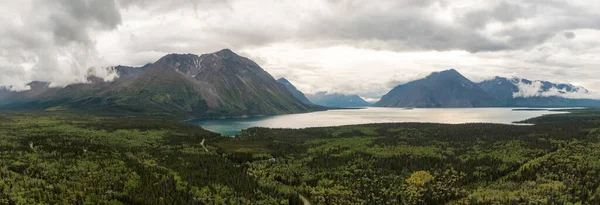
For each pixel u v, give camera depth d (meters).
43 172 186.25
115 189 177.75
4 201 146.50
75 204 155.88
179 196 178.50
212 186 197.25
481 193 194.12
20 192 156.12
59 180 178.25
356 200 190.75
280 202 186.50
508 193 189.25
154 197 173.25
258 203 180.88
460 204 184.50
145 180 193.75
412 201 191.25
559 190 186.75
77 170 195.38
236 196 187.88
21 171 187.00
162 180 197.75
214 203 176.88
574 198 177.00
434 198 193.62
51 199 155.25
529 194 184.88
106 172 197.38
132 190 179.88
